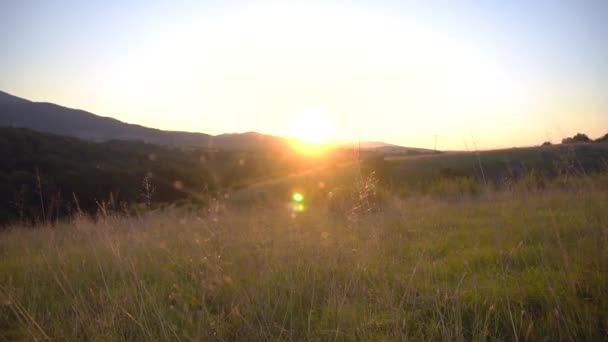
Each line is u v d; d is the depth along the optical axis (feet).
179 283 13.82
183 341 9.39
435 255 15.33
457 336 8.55
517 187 29.96
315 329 9.97
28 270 16.16
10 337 10.84
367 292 11.46
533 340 8.70
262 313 10.38
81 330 10.55
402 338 8.70
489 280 12.14
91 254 17.94
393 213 23.54
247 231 21.54
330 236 17.99
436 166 108.06
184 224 23.90
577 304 9.62
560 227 17.31
